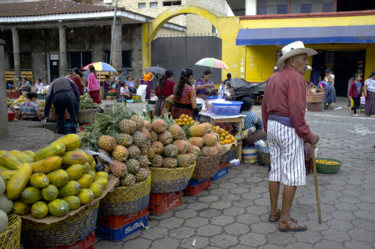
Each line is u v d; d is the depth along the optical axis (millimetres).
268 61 18641
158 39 20766
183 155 3891
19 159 2777
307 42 16500
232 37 18734
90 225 2828
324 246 3113
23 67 23047
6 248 2090
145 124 3789
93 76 10234
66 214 2537
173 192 3988
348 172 5363
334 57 18984
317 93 13531
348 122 10617
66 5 21438
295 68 3383
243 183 4922
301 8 18188
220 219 3729
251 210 3963
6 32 23062
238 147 5914
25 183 2500
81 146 3320
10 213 2510
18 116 9242
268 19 18031
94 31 21547
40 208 2469
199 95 8938
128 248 3141
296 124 3193
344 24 17078
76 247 2803
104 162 3312
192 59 20250
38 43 22594
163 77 6695
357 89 12148
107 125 3508
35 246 2662
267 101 3533
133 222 3430
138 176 3307
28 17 19594
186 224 3623
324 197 4305
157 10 26781
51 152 2656
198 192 4527
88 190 2719
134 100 16406
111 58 18031
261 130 6172
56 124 7922
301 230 3402
